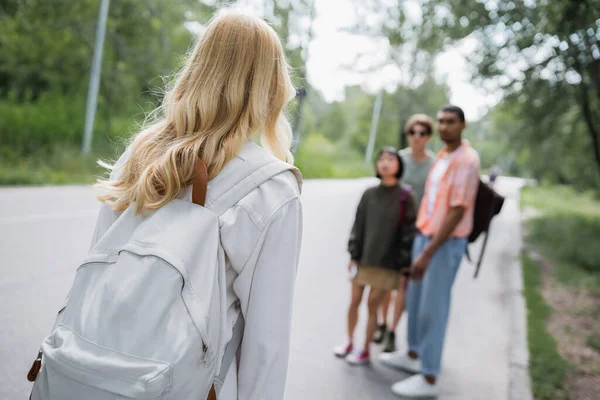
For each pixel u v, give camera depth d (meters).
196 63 1.22
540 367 3.99
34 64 17.81
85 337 0.99
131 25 17.34
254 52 1.20
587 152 15.05
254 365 1.12
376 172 3.65
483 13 8.02
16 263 4.85
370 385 3.47
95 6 16.53
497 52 8.84
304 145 34.91
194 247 1.04
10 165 10.59
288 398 3.14
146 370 0.94
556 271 8.34
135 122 1.49
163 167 1.11
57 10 16.47
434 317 3.35
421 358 3.43
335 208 13.11
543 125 13.03
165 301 0.99
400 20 14.70
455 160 3.26
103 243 1.12
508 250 10.33
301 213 1.16
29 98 16.84
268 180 1.14
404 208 3.60
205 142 1.14
